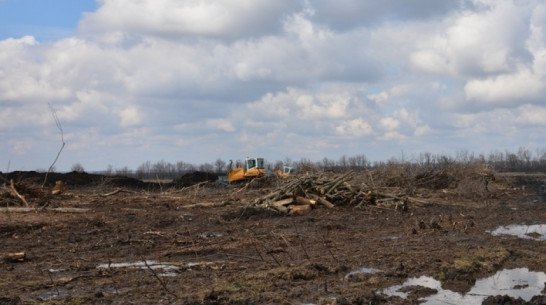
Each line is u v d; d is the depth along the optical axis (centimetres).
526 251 1170
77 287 866
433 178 2953
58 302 759
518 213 1958
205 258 1134
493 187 2866
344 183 2148
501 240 1319
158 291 831
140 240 1333
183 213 1917
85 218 1716
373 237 1418
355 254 1155
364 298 786
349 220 1764
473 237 1384
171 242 1323
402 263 1035
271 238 1388
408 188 2572
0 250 1218
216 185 3709
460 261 1031
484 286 895
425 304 788
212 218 1772
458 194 2634
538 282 923
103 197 2383
